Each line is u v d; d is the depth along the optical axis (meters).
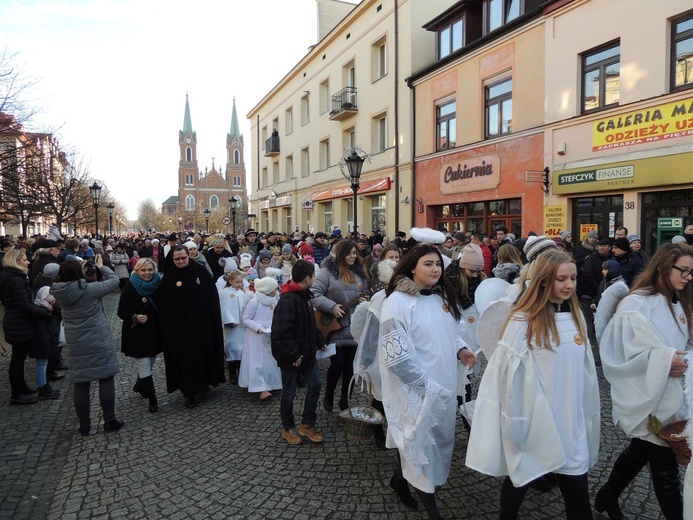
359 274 4.74
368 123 20.17
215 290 5.42
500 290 3.78
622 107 10.10
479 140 14.33
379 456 3.82
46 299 5.48
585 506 2.29
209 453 3.98
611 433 4.04
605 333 2.77
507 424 2.34
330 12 27.08
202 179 113.69
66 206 22.67
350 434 3.64
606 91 10.67
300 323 4.09
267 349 5.36
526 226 12.73
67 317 4.40
